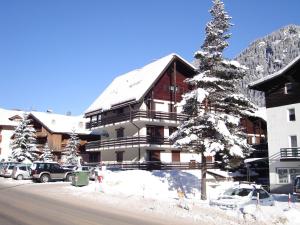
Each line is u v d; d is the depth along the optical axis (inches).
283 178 1537.9
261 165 2059.5
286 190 1514.5
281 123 1577.3
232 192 875.4
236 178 1958.7
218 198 850.8
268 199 886.4
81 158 2573.8
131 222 617.0
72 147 2504.9
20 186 1350.9
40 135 2755.9
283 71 1536.7
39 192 1124.5
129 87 2138.3
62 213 687.1
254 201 838.5
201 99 1088.8
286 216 707.4
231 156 1158.3
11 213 663.8
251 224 633.6
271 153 1596.9
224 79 1177.4
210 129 1131.3
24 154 2261.3
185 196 1278.3
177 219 674.2
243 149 1185.4
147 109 1943.9
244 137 1230.3
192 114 1190.3
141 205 839.7
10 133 3068.4
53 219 611.2
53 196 1019.3
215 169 2022.6
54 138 2669.8
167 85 2036.2
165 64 2017.7
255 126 2309.3
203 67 1199.6
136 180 1434.5
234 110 1189.1
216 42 1172.5
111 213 720.3
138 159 1888.5
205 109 1163.9
